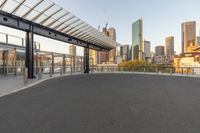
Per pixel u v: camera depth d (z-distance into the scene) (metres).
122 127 3.48
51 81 12.11
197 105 5.42
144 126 3.55
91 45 26.03
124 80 13.43
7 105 5.24
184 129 3.40
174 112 4.62
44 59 19.94
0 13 10.67
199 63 33.88
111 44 27.83
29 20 12.84
